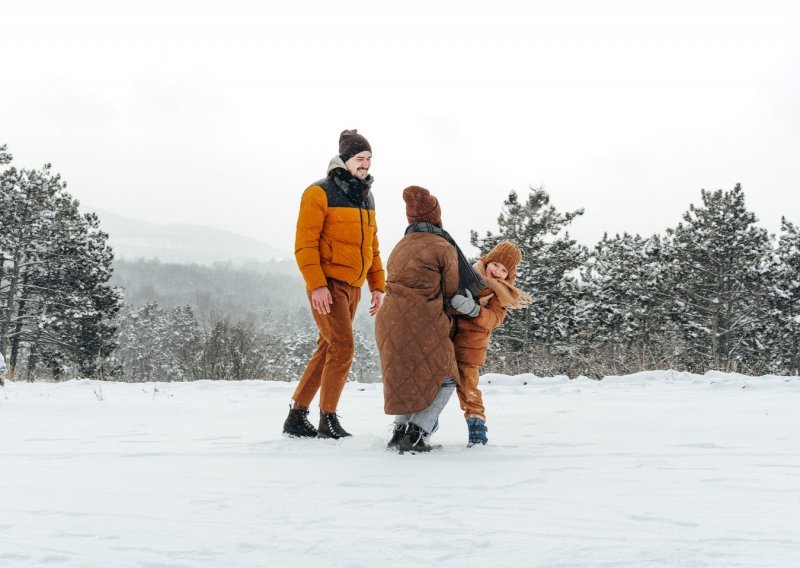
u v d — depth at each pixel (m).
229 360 21.30
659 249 29.88
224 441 4.49
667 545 1.91
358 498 2.62
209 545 2.00
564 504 2.46
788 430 4.60
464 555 1.86
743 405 6.41
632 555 1.83
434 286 3.99
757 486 2.74
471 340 4.14
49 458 3.79
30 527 2.22
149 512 2.42
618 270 30.62
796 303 28.97
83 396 9.11
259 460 3.61
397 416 4.01
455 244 4.20
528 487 2.77
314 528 2.17
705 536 2.00
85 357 29.23
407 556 1.87
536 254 28.09
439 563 1.80
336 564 1.81
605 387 8.63
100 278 30.22
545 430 4.81
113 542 2.04
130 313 77.88
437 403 3.95
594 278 31.20
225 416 6.41
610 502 2.48
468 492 2.69
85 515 2.38
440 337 3.93
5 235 28.41
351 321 4.67
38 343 29.86
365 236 4.68
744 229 28.73
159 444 4.35
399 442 3.91
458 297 4.03
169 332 75.62
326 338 4.67
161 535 2.11
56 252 29.39
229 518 2.33
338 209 4.61
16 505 2.55
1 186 28.34
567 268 28.25
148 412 6.83
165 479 3.07
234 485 2.92
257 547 1.96
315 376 4.67
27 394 9.46
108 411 6.92
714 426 4.86
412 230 4.21
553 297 28.80
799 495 2.58
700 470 3.11
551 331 29.02
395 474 3.12
